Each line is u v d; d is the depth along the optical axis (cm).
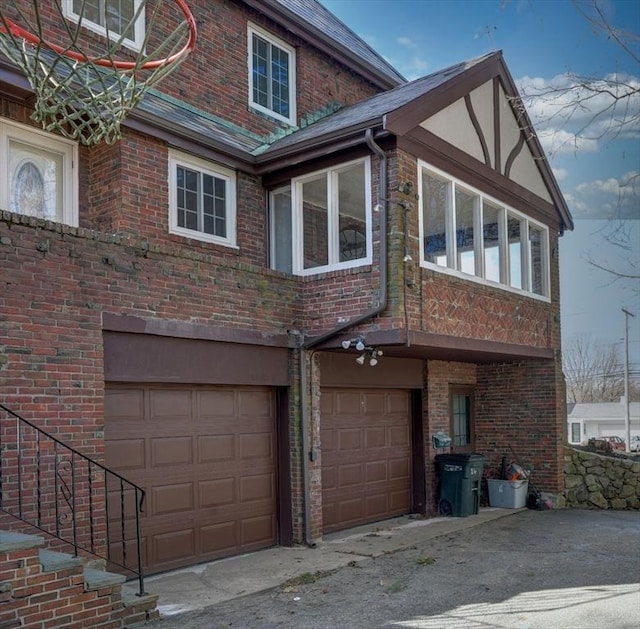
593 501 1222
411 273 827
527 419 1255
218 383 782
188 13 630
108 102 601
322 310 878
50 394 603
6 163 754
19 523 566
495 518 1089
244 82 1061
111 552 685
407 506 1123
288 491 876
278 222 977
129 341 685
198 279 754
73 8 843
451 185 932
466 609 602
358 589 671
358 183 866
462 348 923
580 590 661
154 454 736
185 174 895
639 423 4175
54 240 619
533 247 1202
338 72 1247
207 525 788
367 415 1053
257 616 586
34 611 480
